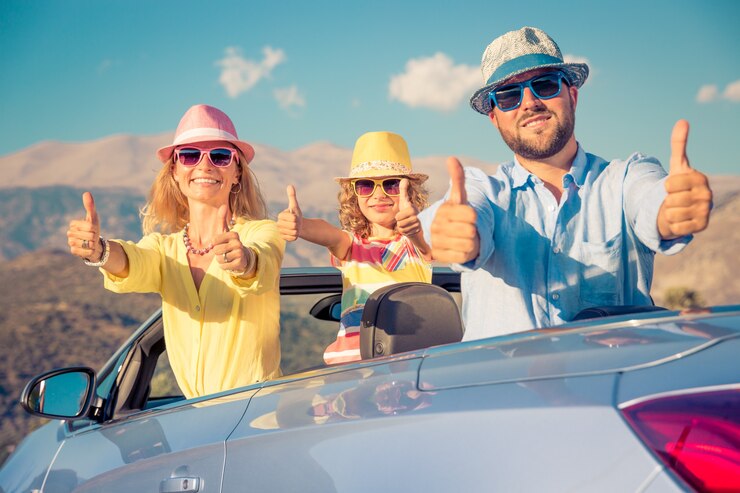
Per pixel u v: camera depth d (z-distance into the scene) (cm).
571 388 140
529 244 246
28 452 318
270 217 357
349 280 377
